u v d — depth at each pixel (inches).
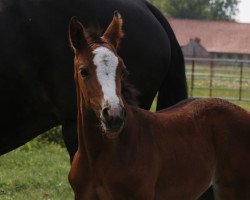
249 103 779.4
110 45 182.9
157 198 195.8
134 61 234.2
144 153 190.5
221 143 213.6
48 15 228.1
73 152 228.5
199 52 1947.6
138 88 237.1
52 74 227.6
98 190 190.1
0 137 232.1
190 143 204.8
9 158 397.1
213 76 900.0
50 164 384.8
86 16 229.5
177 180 199.5
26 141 236.1
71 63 227.3
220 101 220.1
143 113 198.8
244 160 215.6
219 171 215.6
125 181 185.9
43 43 226.8
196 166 205.0
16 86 227.5
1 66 225.3
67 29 227.9
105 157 186.4
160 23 247.3
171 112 209.6
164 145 197.8
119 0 237.3
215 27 2241.6
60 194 306.0
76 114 227.9
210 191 222.5
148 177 189.5
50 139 455.2
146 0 253.0
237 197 217.2
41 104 231.1
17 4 229.0
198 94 842.2
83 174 192.1
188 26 2257.6
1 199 293.7
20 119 231.0
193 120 209.8
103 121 172.1
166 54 241.6
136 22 235.6
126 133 187.5
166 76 245.9
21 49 226.4
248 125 218.2
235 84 1013.2
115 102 171.5
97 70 175.8
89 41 182.9
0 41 226.1
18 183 327.6
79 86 185.9
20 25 227.3
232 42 2165.4
